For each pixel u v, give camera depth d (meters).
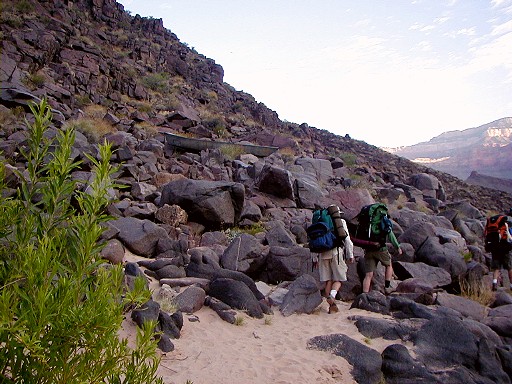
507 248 9.98
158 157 19.41
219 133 39.72
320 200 16.78
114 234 8.48
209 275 7.79
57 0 47.53
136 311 5.33
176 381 4.48
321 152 48.22
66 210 2.13
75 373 1.88
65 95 28.66
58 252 2.07
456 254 10.40
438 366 5.65
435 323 6.28
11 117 16.98
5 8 37.31
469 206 28.31
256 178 18.58
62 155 2.11
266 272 8.85
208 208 11.69
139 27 65.31
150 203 11.92
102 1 59.06
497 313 7.81
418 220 16.09
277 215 14.50
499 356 5.88
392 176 38.12
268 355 5.54
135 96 41.34
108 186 2.09
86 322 1.76
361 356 5.65
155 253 8.91
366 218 8.32
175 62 58.91
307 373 5.15
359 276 8.67
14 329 1.58
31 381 1.75
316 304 7.39
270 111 62.59
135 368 2.13
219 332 6.02
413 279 8.83
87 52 40.12
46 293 1.74
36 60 32.34
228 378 4.77
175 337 5.45
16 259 1.97
